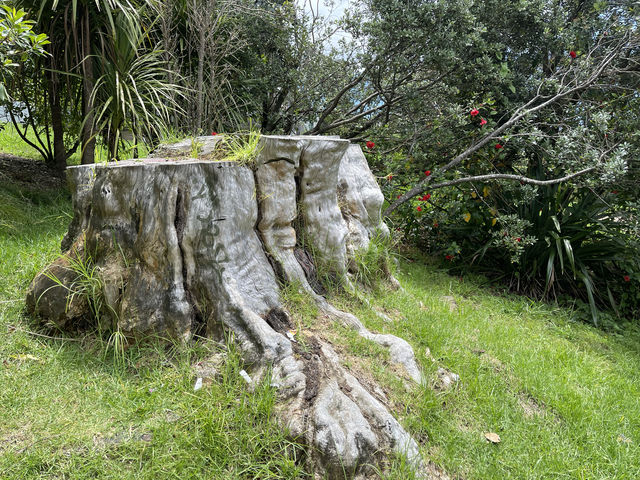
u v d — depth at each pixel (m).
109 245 2.50
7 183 5.20
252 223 2.66
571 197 5.54
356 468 1.98
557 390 3.02
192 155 2.97
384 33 5.18
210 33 5.30
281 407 2.08
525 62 5.87
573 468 2.40
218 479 1.86
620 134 4.89
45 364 2.35
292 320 2.62
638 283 5.35
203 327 2.43
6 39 3.29
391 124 6.00
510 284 5.35
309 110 6.53
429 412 2.42
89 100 4.83
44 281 2.62
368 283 3.45
